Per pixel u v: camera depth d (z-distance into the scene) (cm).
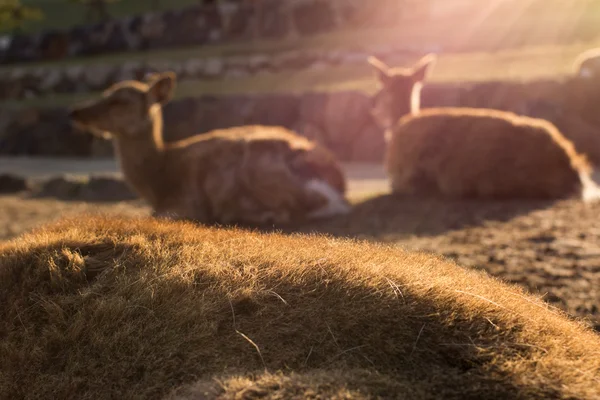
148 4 3634
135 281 262
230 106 1745
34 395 241
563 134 1328
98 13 3559
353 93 1559
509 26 2016
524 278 492
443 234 658
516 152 817
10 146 2039
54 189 1215
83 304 259
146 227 297
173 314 248
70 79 2430
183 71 2248
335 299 248
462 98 1448
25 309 263
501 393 212
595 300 436
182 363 235
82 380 240
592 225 664
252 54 2284
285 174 784
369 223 732
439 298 246
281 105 1666
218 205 775
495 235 642
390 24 2325
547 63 1611
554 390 212
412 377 221
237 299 250
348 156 1550
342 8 2381
